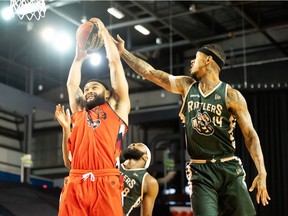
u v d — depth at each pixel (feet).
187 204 41.42
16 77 52.75
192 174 12.64
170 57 46.26
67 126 13.46
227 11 42.09
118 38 13.83
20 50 47.60
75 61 13.88
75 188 12.00
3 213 32.17
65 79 54.75
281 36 46.91
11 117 51.13
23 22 42.55
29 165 47.78
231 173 12.44
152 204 17.15
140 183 16.96
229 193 12.48
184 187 48.24
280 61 42.57
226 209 12.62
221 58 12.92
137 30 45.21
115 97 12.92
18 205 33.22
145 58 49.52
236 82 42.98
